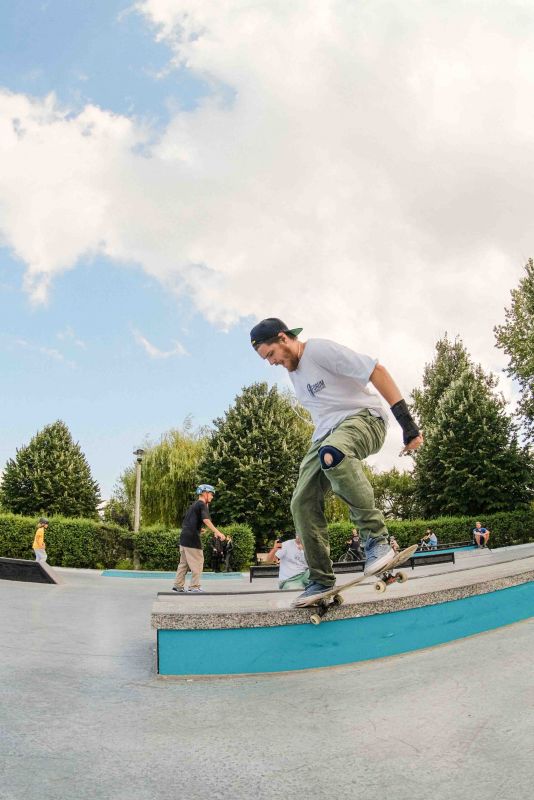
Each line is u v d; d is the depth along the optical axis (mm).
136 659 3508
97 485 31047
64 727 2213
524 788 1586
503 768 1718
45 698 2586
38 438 30797
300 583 6117
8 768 1810
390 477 41594
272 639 3145
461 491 28109
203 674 3061
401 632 3363
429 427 30953
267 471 26625
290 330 3098
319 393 3066
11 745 1998
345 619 3246
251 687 2814
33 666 3217
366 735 2074
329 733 2121
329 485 3182
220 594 3869
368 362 2896
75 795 1640
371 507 2914
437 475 29750
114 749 2002
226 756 1939
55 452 30156
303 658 3145
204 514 8516
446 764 1782
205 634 3117
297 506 3172
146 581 13758
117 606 7066
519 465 27828
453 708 2262
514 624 3807
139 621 5477
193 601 3570
